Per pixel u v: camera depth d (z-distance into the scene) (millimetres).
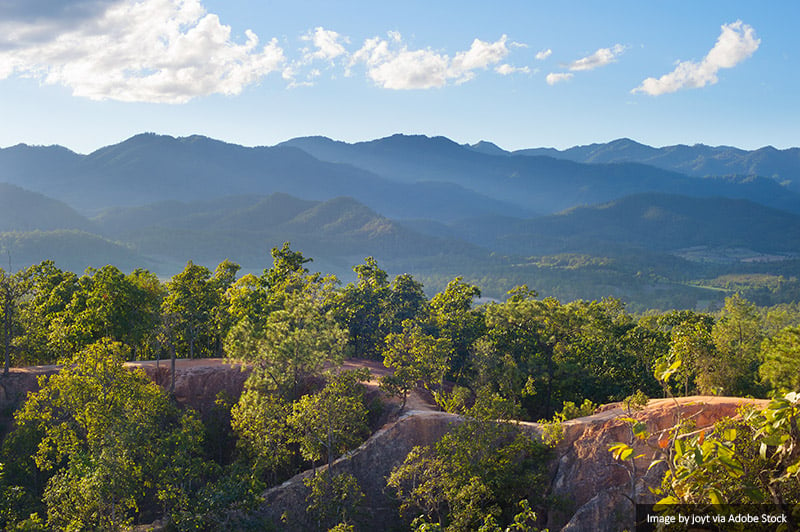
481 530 31953
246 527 48125
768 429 10648
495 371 75875
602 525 42531
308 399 55594
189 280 83188
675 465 11188
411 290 111250
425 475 47969
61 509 43781
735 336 72938
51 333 82250
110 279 81125
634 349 76875
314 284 88812
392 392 64375
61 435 55562
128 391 56562
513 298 97312
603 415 52688
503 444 52344
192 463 51781
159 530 49062
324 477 53625
